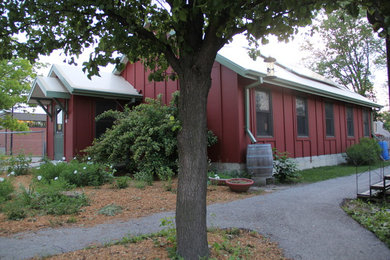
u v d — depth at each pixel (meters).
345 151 14.75
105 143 9.45
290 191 7.47
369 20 3.41
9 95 16.67
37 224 4.54
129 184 8.05
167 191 7.07
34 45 4.16
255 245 3.77
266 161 8.47
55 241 3.79
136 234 4.03
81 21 4.02
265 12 3.38
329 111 14.54
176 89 11.34
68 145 11.67
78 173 7.59
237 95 9.20
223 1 2.83
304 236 4.14
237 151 9.16
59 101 12.15
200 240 3.07
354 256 3.50
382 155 16.05
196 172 3.11
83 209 5.41
